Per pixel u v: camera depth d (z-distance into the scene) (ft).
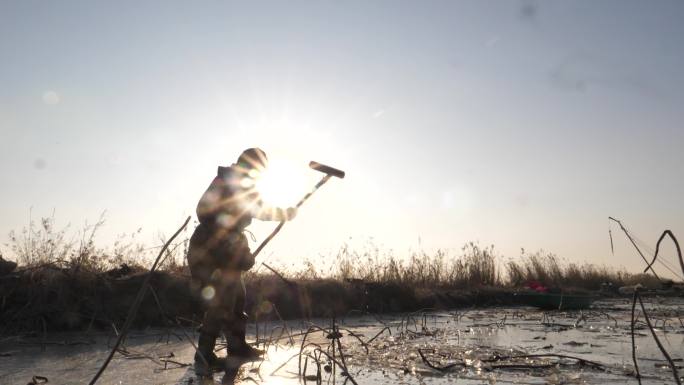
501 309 42.45
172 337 22.62
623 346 20.86
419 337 23.52
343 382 14.20
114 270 28.50
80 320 24.03
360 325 28.73
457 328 27.48
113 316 25.00
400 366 16.31
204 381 14.28
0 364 16.62
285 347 20.10
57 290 24.54
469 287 49.83
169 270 29.32
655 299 54.80
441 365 16.35
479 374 15.29
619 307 43.09
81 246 27.40
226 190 16.52
